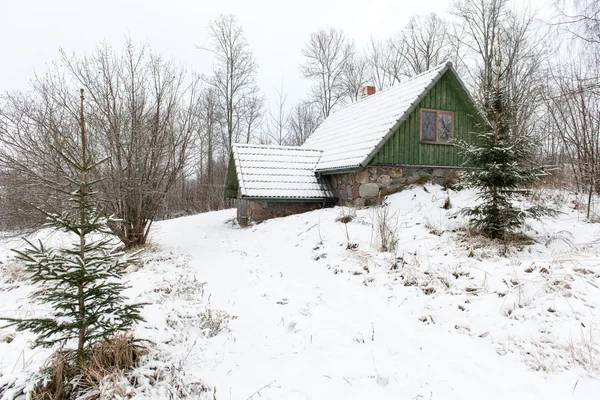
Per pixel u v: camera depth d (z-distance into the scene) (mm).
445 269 6207
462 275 5965
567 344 3979
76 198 3418
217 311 5359
